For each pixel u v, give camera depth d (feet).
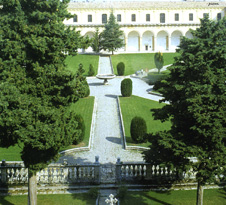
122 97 150.71
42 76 55.31
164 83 60.44
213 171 51.70
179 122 56.24
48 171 68.69
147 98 149.89
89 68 201.77
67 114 56.70
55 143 53.16
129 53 282.36
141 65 232.53
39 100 54.60
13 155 87.35
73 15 62.64
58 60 57.36
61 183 68.33
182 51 57.06
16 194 66.59
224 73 53.67
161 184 68.59
